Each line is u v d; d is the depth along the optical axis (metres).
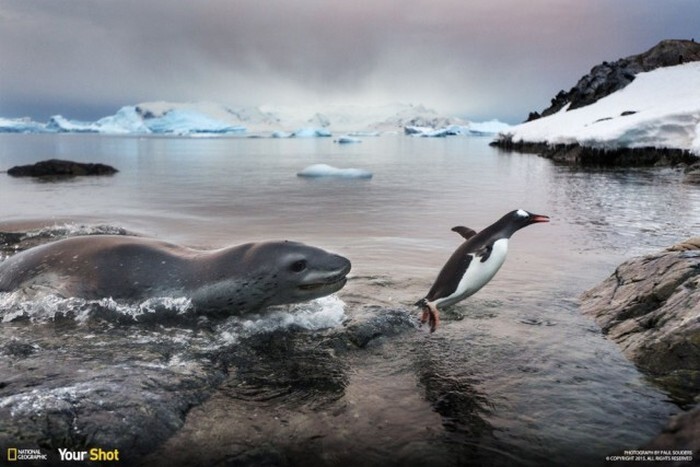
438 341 5.18
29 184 19.91
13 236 9.80
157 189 18.25
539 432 3.67
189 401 4.04
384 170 26.41
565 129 35.41
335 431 3.70
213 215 12.77
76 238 6.55
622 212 12.95
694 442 3.37
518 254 8.69
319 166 23.48
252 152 45.53
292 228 11.08
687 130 25.70
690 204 14.10
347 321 5.66
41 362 4.55
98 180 21.44
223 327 5.62
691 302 4.88
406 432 3.68
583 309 6.00
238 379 4.45
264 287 5.93
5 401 3.76
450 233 10.57
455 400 4.09
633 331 5.10
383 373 4.55
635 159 26.27
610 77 41.72
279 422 3.81
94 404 3.80
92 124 165.12
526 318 5.75
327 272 6.00
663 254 6.04
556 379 4.39
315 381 4.41
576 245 9.36
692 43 44.78
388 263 8.14
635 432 3.64
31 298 5.94
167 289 5.98
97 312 5.83
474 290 5.40
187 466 3.35
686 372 4.36
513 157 35.16
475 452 3.47
